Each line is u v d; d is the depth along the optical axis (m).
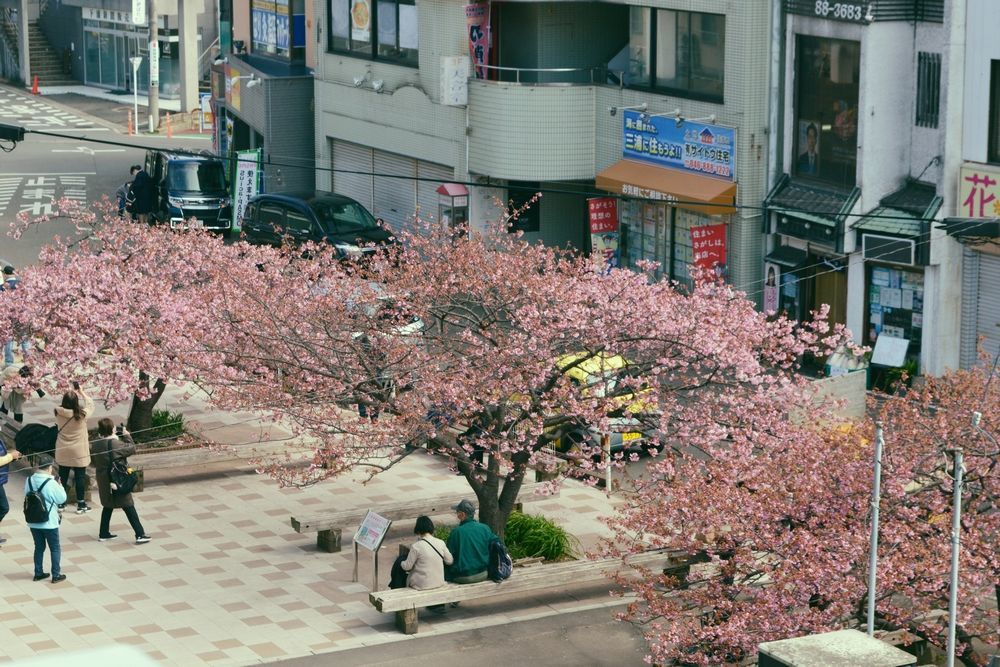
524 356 18.17
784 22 29.17
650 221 33.34
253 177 42.59
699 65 31.48
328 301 19.86
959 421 15.64
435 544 17.75
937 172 26.72
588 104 34.22
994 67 25.50
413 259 20.55
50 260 23.89
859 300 28.02
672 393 18.38
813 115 28.92
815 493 14.63
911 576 13.79
